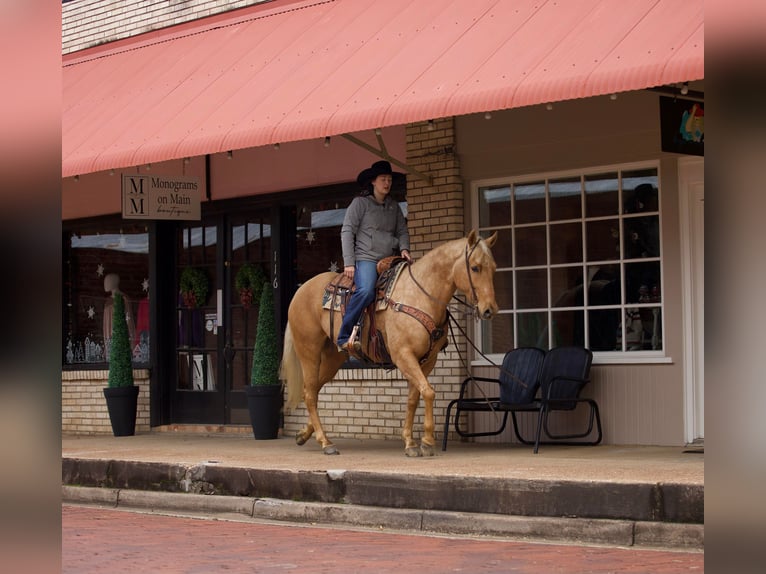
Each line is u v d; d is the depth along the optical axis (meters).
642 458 8.88
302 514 8.39
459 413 11.08
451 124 11.43
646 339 10.32
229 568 6.25
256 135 9.99
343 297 10.06
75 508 9.62
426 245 11.57
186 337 14.38
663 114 8.88
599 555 6.45
